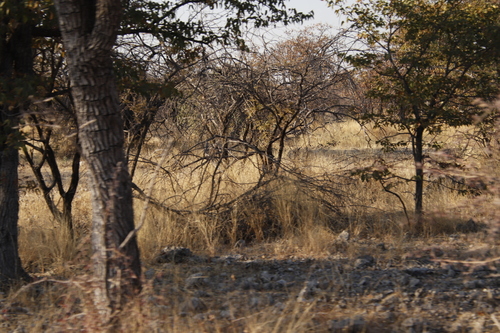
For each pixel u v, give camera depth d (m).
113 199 4.59
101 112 4.59
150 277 6.52
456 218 8.71
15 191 6.33
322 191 9.65
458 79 9.09
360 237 8.66
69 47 4.55
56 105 8.52
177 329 4.64
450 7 8.65
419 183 9.16
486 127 8.87
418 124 8.79
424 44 8.80
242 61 9.61
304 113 10.71
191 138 10.62
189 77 9.34
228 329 4.81
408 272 6.55
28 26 6.27
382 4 8.85
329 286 6.02
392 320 5.02
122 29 7.46
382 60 9.11
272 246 8.44
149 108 8.95
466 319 4.96
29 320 5.15
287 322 4.88
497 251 6.78
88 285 5.13
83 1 4.50
